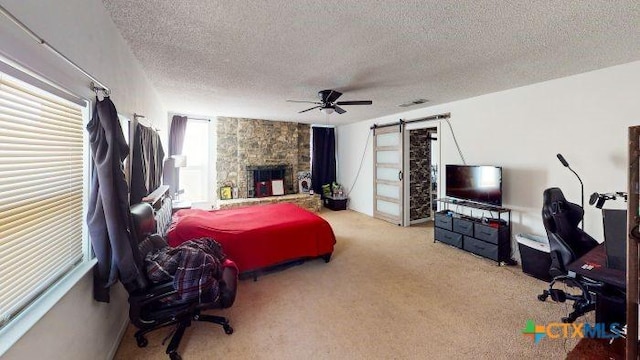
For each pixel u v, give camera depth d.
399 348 1.90
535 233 3.34
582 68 2.75
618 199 2.67
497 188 3.52
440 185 4.57
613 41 2.14
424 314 2.32
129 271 1.55
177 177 4.97
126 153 1.69
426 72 2.88
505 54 2.42
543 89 3.21
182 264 1.82
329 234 3.51
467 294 2.66
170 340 1.96
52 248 1.30
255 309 2.42
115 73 1.98
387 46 2.26
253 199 6.00
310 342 1.97
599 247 1.95
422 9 1.71
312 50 2.34
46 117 1.26
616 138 2.68
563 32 2.00
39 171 1.21
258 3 1.65
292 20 1.85
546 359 1.79
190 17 1.83
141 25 1.95
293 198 6.38
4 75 0.99
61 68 1.24
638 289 1.00
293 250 3.23
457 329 2.11
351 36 2.08
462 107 4.18
